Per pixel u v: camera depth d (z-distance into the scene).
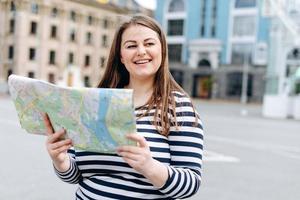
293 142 12.37
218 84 53.44
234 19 52.03
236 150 9.93
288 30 25.67
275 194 6.00
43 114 1.71
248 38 51.03
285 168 8.05
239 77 52.03
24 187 5.47
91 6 29.81
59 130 1.70
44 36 31.67
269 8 26.20
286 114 24.56
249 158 8.91
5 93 30.84
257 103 49.94
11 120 13.30
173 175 1.71
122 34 2.02
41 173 6.22
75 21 30.89
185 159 1.83
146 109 1.92
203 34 54.25
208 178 6.65
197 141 1.85
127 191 1.84
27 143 8.84
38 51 32.84
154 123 1.87
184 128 1.85
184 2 54.88
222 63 53.03
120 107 1.52
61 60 33.69
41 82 1.65
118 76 2.21
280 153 9.95
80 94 1.58
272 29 26.28
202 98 55.44
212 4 53.41
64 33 31.58
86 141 1.65
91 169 1.91
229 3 52.12
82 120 1.61
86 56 31.56
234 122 18.78
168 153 1.86
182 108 1.89
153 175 1.66
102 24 29.52
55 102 1.65
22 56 32.25
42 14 30.20
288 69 28.97
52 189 5.47
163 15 56.41
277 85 25.53
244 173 7.26
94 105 1.56
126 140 1.59
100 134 1.60
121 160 1.85
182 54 55.66
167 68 1.99
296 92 26.02
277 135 14.18
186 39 55.12
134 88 2.04
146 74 1.93
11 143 8.71
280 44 25.72
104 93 1.54
